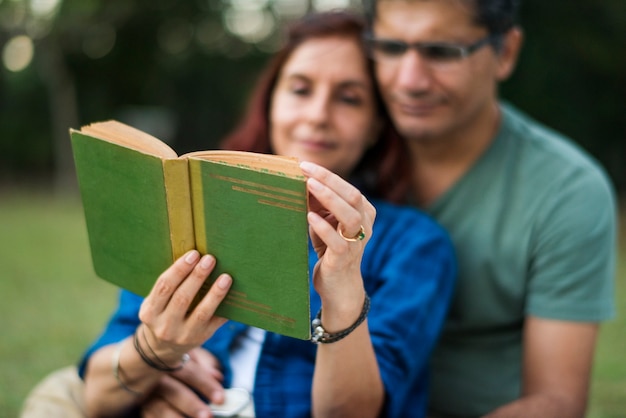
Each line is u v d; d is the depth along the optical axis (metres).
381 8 2.01
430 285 1.83
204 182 1.32
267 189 1.25
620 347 4.16
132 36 14.26
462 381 2.13
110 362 1.74
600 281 1.97
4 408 3.23
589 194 1.99
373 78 2.10
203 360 1.86
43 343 4.19
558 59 10.03
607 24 9.84
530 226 2.00
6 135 15.40
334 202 1.27
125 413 1.80
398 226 1.95
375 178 2.18
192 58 14.97
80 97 15.00
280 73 2.24
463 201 2.10
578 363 1.94
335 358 1.50
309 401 1.73
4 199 12.57
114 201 1.47
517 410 1.78
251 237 1.31
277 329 1.36
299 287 1.30
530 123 2.30
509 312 2.07
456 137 2.11
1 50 13.08
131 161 1.38
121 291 2.02
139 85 15.18
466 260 2.06
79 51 13.82
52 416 1.86
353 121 2.07
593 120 10.36
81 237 8.05
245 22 14.77
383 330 1.72
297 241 1.26
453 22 1.93
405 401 1.85
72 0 12.36
